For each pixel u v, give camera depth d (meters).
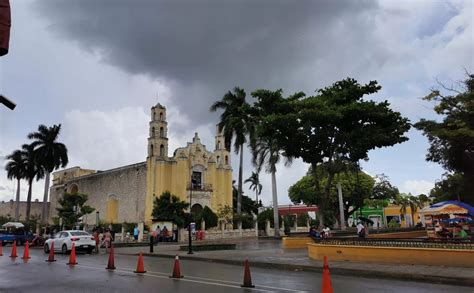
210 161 60.94
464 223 25.03
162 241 37.84
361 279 12.80
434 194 46.88
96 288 10.82
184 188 56.09
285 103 22.66
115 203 61.25
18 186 59.72
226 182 62.66
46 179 55.16
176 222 39.31
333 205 62.56
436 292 10.16
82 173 72.75
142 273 14.20
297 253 21.61
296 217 54.34
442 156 26.81
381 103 21.08
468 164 25.98
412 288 10.84
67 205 42.88
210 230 44.34
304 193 59.38
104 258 21.39
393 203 69.88
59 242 25.03
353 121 21.34
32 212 84.94
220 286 11.09
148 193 54.56
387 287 11.02
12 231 39.38
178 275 13.02
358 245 16.64
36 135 54.72
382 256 15.66
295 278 12.89
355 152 21.25
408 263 14.97
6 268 15.92
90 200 65.56
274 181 41.16
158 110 57.69
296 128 21.81
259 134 22.80
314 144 22.38
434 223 25.88
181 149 57.41
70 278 12.85
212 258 19.77
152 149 56.44
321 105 20.88
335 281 12.29
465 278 11.55
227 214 50.72
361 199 59.12
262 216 50.12
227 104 46.41
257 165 40.38
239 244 32.81
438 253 14.38
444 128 23.66
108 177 62.84
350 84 22.47
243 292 10.09
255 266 17.20
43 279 12.64
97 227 39.81
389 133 20.72
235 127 44.19
